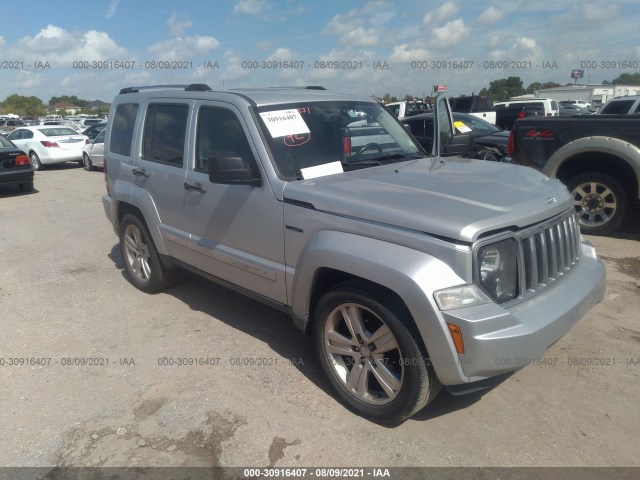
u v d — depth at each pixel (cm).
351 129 432
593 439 303
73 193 1241
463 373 279
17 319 498
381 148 448
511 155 743
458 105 1956
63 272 636
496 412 330
